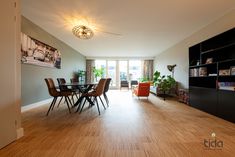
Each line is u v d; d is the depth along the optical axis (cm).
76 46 771
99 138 232
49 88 392
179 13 367
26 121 319
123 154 185
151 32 521
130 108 455
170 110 428
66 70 728
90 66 1111
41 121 320
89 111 416
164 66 877
